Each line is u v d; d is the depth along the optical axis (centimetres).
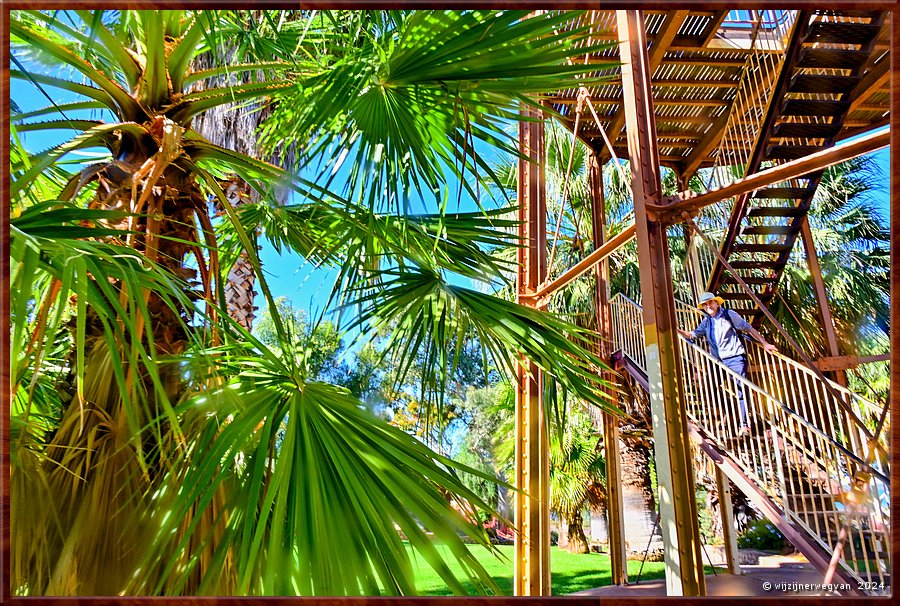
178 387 275
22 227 180
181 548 191
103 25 282
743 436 545
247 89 324
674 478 350
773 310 949
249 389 236
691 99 792
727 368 571
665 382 365
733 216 737
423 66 280
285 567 174
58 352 328
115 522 238
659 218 396
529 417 529
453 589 183
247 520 190
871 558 436
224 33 358
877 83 676
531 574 500
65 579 217
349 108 308
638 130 414
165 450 249
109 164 302
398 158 324
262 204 414
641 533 1122
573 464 1109
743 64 728
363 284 333
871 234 1042
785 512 476
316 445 210
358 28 316
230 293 553
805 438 577
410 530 193
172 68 321
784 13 686
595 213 855
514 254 659
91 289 178
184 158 318
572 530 1211
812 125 641
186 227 322
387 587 176
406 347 332
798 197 700
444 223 388
